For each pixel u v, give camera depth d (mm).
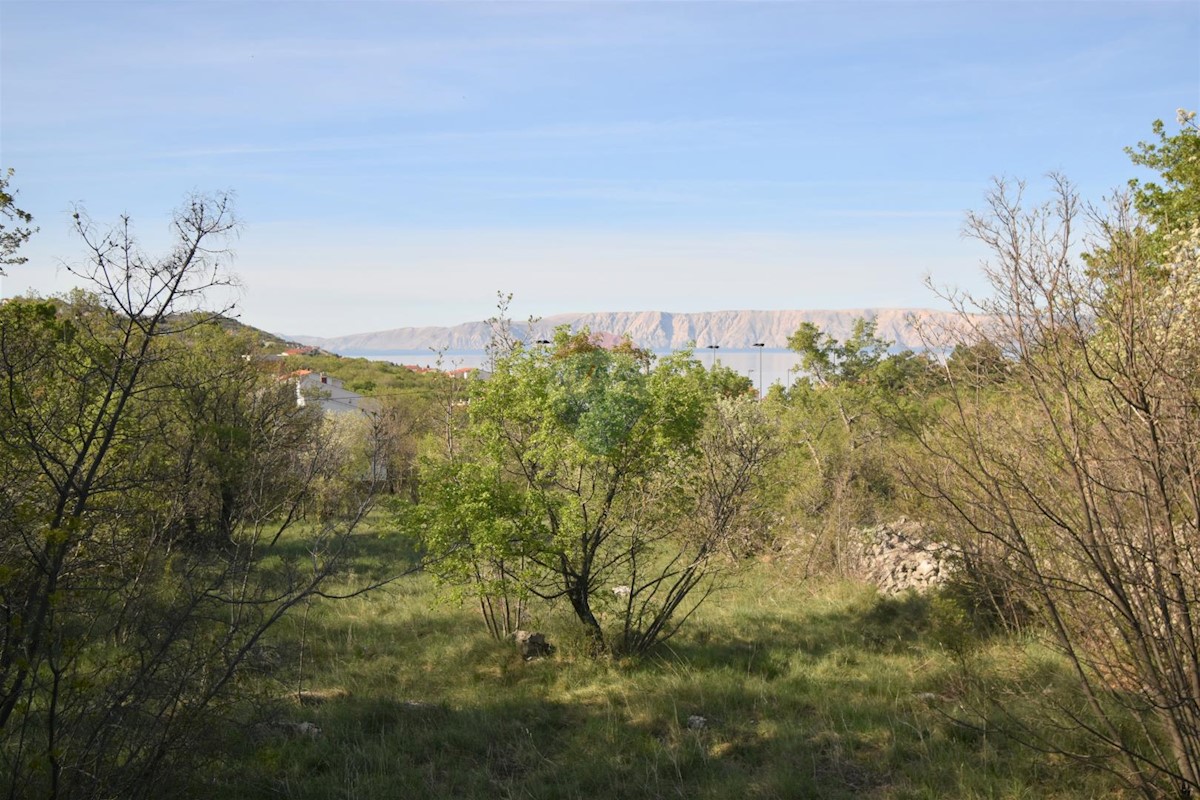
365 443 22312
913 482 6113
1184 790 5234
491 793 6621
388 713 8383
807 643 11258
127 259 5219
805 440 18516
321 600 13688
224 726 5863
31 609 4883
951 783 6406
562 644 10914
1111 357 5219
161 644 5234
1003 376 5582
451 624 12703
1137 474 5168
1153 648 5039
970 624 10219
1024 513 5871
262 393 18328
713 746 7535
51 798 4742
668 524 11102
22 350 5398
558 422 10469
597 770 6934
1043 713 6719
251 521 10797
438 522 10359
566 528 10312
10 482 4992
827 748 7363
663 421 10648
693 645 11281
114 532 5844
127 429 5863
